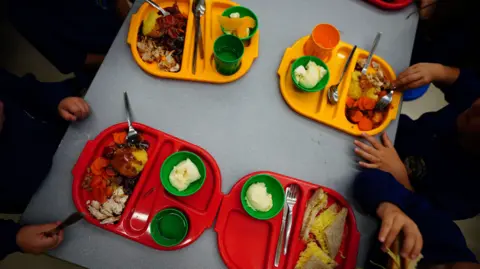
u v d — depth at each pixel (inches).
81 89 50.5
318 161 37.7
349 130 38.8
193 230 33.3
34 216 32.8
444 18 54.2
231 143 37.0
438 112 47.3
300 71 38.6
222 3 42.0
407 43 44.8
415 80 40.7
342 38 43.7
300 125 38.7
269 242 34.0
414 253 31.4
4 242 30.6
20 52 66.3
